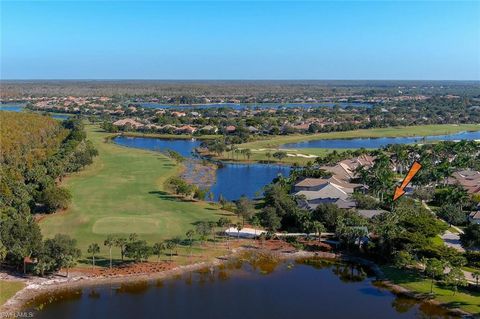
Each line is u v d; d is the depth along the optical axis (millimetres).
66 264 115500
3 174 183750
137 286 113312
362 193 184875
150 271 121000
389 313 103125
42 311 100375
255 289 113750
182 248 136000
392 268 124688
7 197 158125
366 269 127250
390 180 189375
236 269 125188
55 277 115500
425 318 100875
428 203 186375
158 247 125938
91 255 128625
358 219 142875
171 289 112500
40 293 108000
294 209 156000
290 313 102312
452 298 107875
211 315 100562
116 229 148000
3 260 120312
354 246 138375
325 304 106812
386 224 137750
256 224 151375
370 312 103438
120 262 125312
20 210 151125
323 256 135125
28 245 115562
